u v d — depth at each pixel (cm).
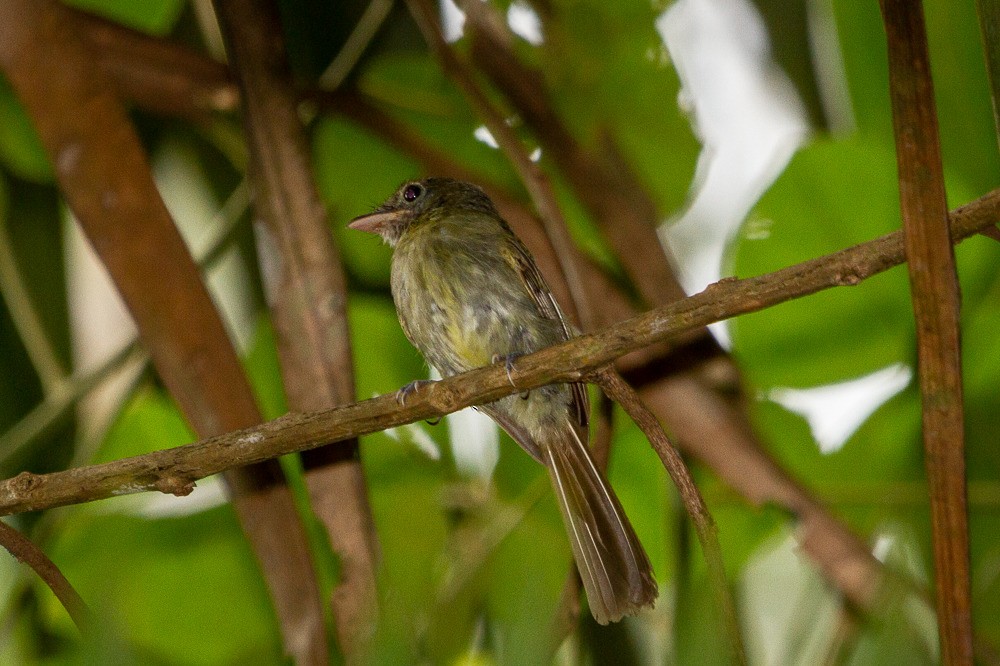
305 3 1121
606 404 766
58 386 1042
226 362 695
